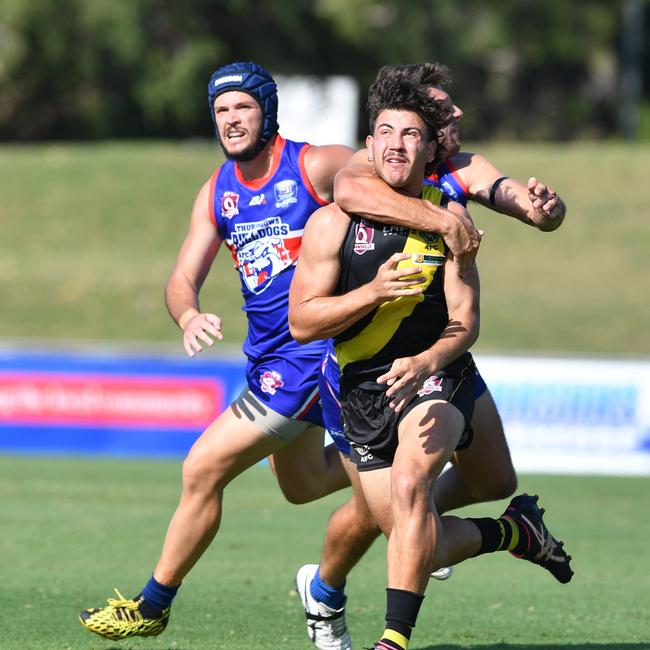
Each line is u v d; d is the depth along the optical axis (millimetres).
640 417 44531
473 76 157750
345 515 17344
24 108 137250
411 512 14562
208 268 18781
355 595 22953
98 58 122938
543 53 156000
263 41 130125
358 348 15484
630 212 86500
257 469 45406
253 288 18297
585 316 72000
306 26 132125
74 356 47000
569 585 24438
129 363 46750
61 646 17844
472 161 17359
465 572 26328
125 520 31781
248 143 17812
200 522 17703
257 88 17750
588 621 20547
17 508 33531
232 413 18062
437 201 15688
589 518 34531
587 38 164375
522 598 22891
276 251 18078
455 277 15250
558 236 83938
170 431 46594
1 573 23953
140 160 96062
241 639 18672
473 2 142125
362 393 15523
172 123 134250
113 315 72562
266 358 18188
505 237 84375
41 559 25750
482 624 20250
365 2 126688
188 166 95375
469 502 18141
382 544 30125
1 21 119000
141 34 121375
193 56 123562
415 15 131875
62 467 43094
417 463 14734
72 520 31594
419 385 14688
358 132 136875
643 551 29156
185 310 18125
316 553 27422
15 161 96000
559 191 89438
